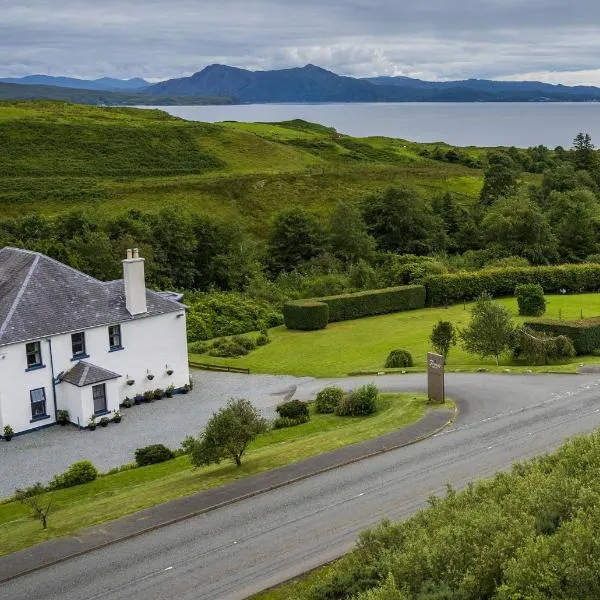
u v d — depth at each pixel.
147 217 86.62
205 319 62.00
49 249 67.44
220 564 21.80
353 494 26.14
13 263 44.53
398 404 37.88
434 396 37.12
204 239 87.00
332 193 120.19
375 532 18.73
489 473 27.23
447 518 17.91
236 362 52.84
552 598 13.34
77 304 42.22
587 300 67.38
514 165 156.00
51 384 40.31
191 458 29.62
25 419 39.44
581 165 148.00
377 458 29.66
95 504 27.27
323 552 21.95
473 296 70.69
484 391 38.91
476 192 130.38
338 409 38.16
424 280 69.62
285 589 19.94
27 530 25.23
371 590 15.31
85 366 40.53
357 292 68.38
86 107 163.62
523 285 61.88
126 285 43.38
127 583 21.11
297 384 46.34
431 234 100.25
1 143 122.06
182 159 129.62
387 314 66.94
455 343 48.41
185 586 20.70
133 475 31.83
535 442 30.36
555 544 14.77
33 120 133.50
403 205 99.31
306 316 61.34
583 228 93.38
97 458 35.19
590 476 18.89
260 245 96.88
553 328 46.97
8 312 39.62
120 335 43.19
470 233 102.25
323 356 53.03
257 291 73.19
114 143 130.75
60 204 101.56
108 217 85.44
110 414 40.56
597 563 13.70
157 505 26.22
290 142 159.62
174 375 45.75
